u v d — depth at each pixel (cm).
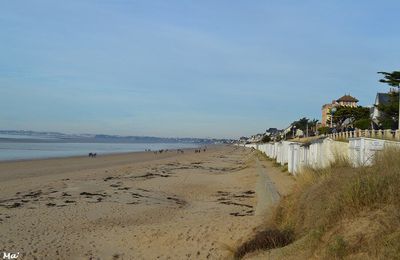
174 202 2059
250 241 895
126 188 2522
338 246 591
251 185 2673
